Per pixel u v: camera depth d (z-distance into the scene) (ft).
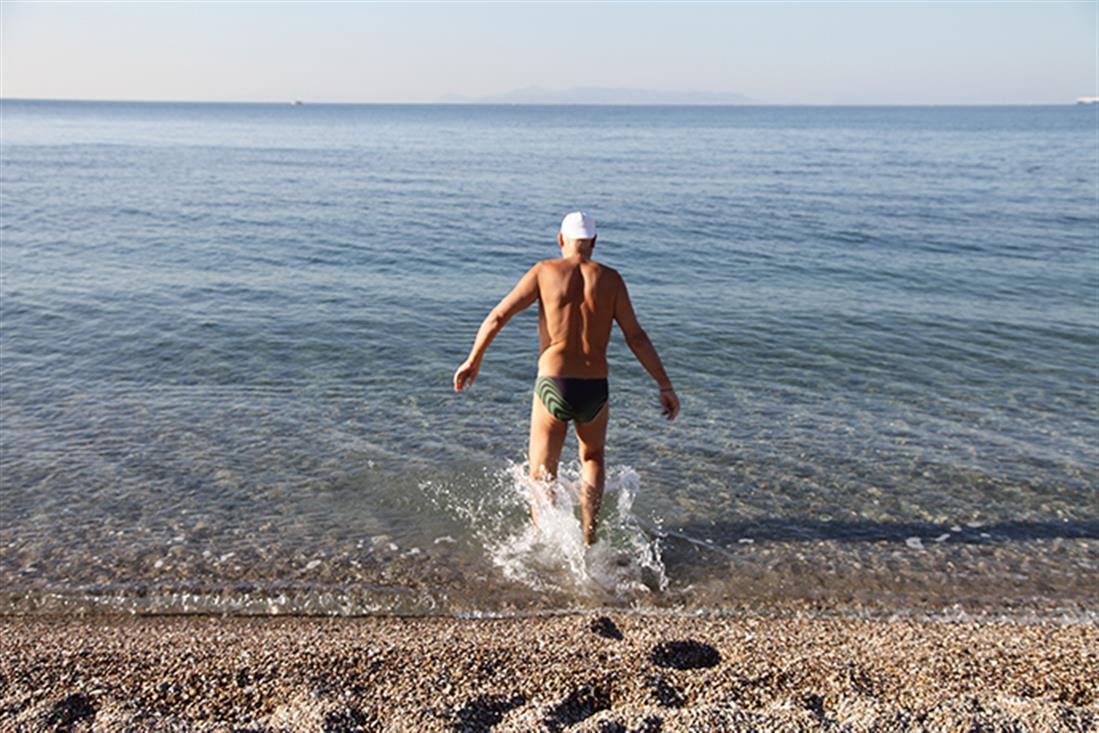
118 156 140.26
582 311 17.21
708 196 88.48
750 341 34.32
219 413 25.17
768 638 13.98
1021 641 14.02
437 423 24.66
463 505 19.52
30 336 32.99
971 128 342.44
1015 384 29.43
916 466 22.31
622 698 11.84
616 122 443.32
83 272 45.27
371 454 22.30
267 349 31.99
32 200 75.51
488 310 39.19
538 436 17.80
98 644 13.53
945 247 58.13
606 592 16.12
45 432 23.43
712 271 49.29
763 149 185.78
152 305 38.27
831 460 22.59
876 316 38.70
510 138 239.50
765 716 10.84
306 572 16.60
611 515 19.15
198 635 14.06
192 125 333.01
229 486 20.33
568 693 11.78
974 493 20.76
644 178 110.22
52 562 16.79
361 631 14.30
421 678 12.14
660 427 24.77
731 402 27.14
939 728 10.69
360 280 45.37
